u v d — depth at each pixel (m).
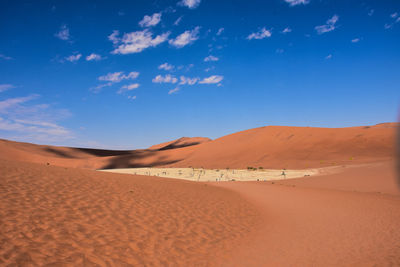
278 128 77.31
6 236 6.02
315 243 8.32
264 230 9.84
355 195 17.73
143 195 12.02
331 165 44.91
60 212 8.00
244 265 6.67
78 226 7.35
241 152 68.50
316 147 58.69
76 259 5.77
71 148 128.50
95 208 8.99
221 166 60.16
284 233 9.44
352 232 9.35
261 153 63.16
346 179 26.89
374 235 8.91
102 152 137.50
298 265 6.68
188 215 10.45
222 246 7.88
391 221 10.62
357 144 55.69
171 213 10.27
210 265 6.56
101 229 7.51
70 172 13.91
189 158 77.69
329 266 6.60
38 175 11.58
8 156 80.31
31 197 8.71
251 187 22.66
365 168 32.84
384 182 23.39
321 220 11.21
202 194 15.21
